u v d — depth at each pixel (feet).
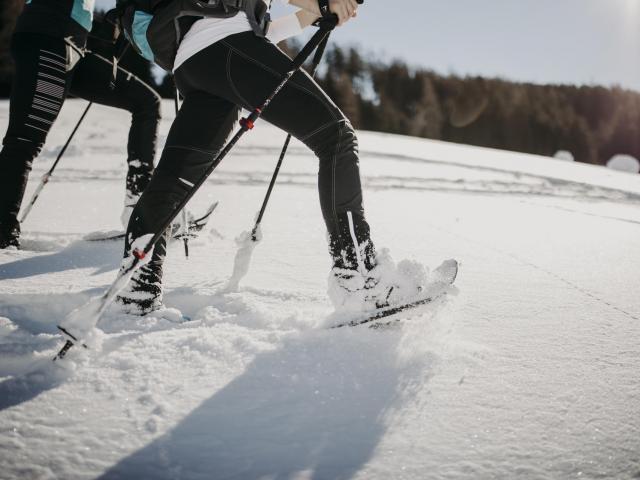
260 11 5.65
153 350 4.75
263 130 33.50
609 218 15.12
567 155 141.90
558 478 3.31
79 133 26.53
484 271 8.20
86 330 4.44
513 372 4.72
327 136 5.42
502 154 41.14
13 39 7.88
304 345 4.98
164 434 3.61
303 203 13.71
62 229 9.71
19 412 3.76
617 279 8.16
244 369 4.51
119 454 3.38
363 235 5.46
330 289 5.49
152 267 5.61
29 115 7.79
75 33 7.97
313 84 5.46
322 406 4.06
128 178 8.64
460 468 3.38
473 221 12.96
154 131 8.73
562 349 5.28
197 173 5.78
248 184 16.69
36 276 6.79
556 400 4.26
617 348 5.36
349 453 3.51
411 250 9.37
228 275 7.26
